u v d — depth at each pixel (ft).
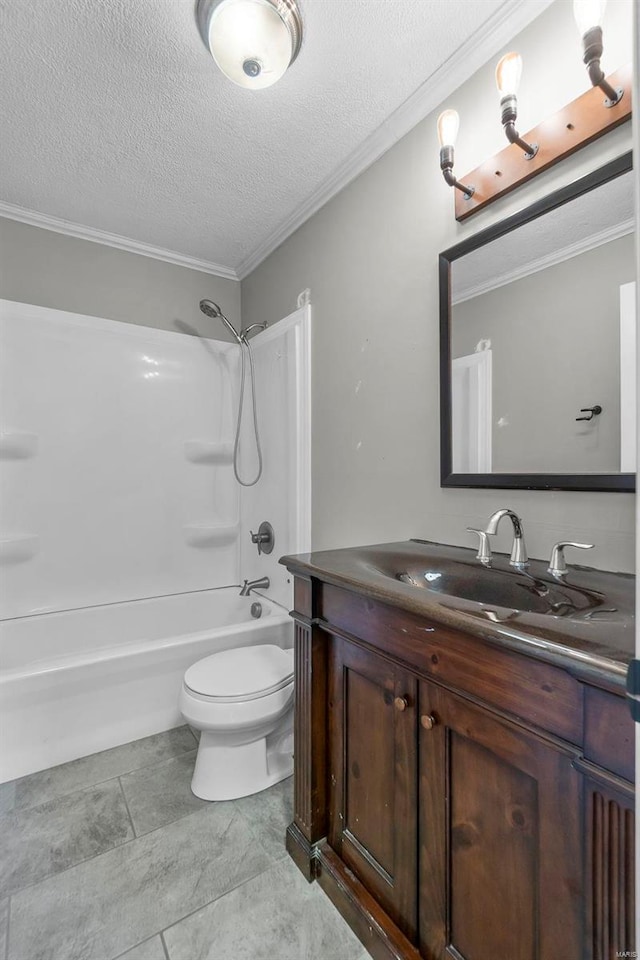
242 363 9.15
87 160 5.89
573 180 3.57
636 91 1.60
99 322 7.95
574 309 3.60
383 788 3.44
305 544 7.00
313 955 3.46
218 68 4.48
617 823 1.97
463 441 4.48
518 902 2.45
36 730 5.59
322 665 4.10
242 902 3.90
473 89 4.38
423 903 3.08
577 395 3.58
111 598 8.13
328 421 6.53
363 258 5.84
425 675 2.96
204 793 5.19
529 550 3.93
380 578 3.34
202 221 7.38
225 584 9.32
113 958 3.43
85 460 7.86
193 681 5.25
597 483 3.43
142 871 4.20
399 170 5.27
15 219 7.19
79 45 4.22
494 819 2.59
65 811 4.95
